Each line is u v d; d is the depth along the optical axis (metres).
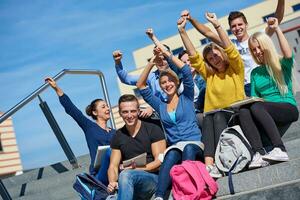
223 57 4.06
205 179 3.42
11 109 5.32
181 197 3.43
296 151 3.60
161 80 4.10
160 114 4.09
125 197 3.62
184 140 3.95
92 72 6.34
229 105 3.82
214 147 3.68
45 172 6.03
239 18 4.74
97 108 4.73
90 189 3.96
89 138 4.57
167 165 3.65
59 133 5.84
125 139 4.05
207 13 4.01
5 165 16.27
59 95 4.62
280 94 3.89
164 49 4.40
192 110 4.05
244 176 3.41
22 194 5.62
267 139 3.77
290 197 3.09
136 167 3.85
